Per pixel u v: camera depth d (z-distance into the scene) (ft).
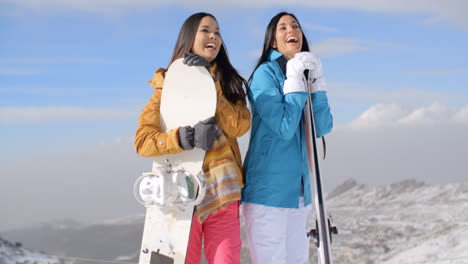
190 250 6.04
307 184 6.68
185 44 6.40
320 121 6.85
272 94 6.36
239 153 6.48
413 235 30.94
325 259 5.72
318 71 6.63
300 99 6.24
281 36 6.87
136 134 5.93
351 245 31.83
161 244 5.81
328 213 6.09
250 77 7.02
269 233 6.37
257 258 6.41
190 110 5.87
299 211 6.74
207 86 5.86
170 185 5.65
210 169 5.75
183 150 5.63
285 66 6.84
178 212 5.78
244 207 6.70
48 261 37.68
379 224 38.55
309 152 6.30
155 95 6.22
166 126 5.95
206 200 5.74
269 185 6.38
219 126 6.06
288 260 6.79
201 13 6.47
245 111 6.30
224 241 5.88
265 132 6.57
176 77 6.01
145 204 5.82
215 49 6.34
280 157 6.44
